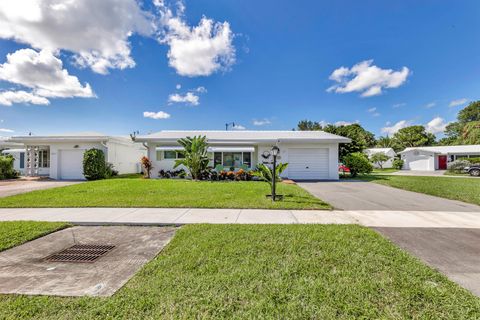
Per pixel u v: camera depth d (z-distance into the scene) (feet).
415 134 178.81
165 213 22.56
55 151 59.57
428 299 8.53
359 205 26.81
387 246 13.69
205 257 12.22
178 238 15.26
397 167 125.90
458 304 8.21
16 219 20.52
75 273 10.88
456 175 75.05
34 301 8.52
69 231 17.65
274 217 21.17
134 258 12.61
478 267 11.42
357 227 17.54
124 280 10.16
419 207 25.75
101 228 18.44
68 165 59.88
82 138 58.29
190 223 19.15
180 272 10.65
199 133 67.77
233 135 65.05
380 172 97.14
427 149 117.70
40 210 23.88
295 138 57.16
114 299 8.60
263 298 8.58
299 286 9.37
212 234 15.93
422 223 19.29
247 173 51.98
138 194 32.48
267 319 7.48
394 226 18.43
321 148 58.49
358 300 8.48
